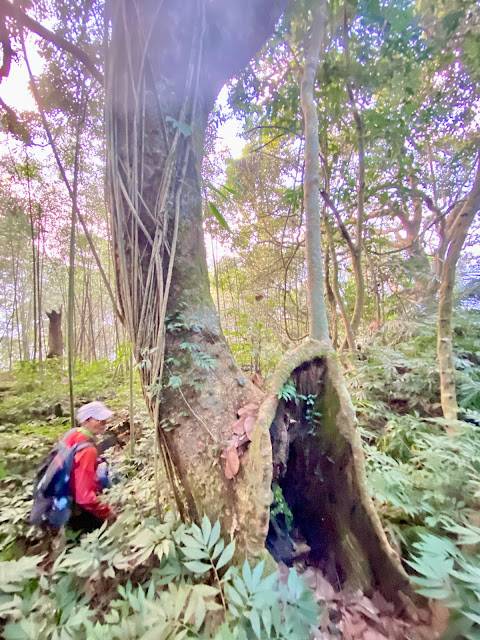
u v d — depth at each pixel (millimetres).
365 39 3074
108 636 1027
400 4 2805
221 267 5578
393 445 2312
